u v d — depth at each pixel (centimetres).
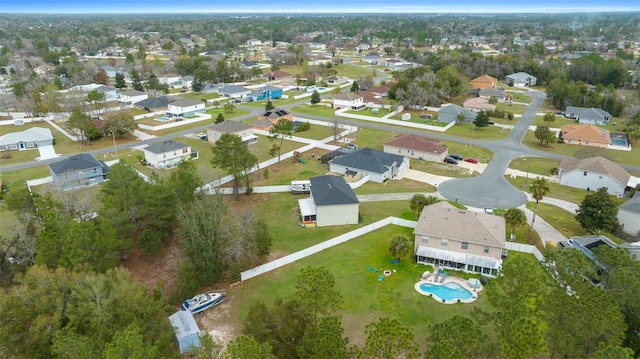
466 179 7950
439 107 14062
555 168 8275
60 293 3422
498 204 6875
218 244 4881
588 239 5166
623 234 6053
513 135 10931
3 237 5634
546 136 9838
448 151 9619
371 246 5578
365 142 10325
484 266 4831
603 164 7544
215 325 4206
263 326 3322
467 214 5284
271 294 4631
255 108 14325
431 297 4500
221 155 6888
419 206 6175
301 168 8619
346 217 6216
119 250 5141
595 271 3419
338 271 5009
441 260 5038
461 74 18038
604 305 2844
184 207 5372
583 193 7425
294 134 11081
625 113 12712
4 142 9775
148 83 17275
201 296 4550
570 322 2869
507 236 5766
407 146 9275
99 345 3000
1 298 3142
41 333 3111
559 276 3294
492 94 15262
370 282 4784
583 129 10325
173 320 4056
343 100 14025
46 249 4441
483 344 2603
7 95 14488
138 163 9006
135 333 2672
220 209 5069
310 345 2934
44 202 5412
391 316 4209
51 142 10281
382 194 7300
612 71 17512
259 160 9156
